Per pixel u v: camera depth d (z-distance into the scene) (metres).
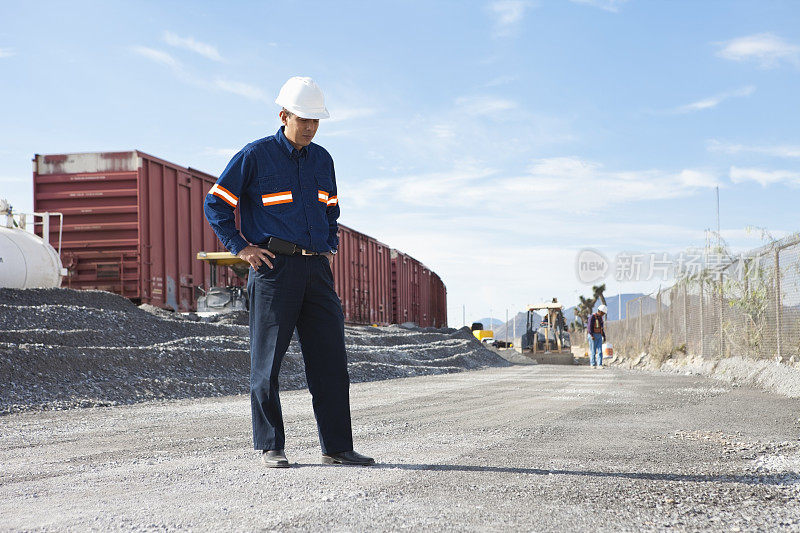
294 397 9.48
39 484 3.68
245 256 4.07
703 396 9.32
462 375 15.91
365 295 29.52
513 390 10.61
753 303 12.95
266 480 3.66
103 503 3.18
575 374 16.36
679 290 18.91
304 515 2.86
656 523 2.73
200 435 5.66
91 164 17.17
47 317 12.49
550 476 3.72
